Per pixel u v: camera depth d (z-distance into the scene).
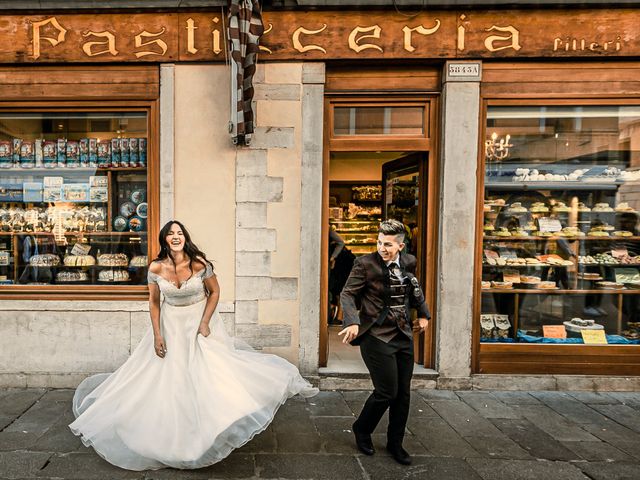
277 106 4.25
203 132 4.25
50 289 4.36
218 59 4.20
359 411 3.76
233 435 2.75
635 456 3.07
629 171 4.57
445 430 3.44
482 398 4.09
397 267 2.92
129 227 4.52
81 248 4.56
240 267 4.27
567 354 4.37
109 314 4.23
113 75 4.29
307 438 3.26
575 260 4.61
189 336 2.97
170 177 4.25
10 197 4.60
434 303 4.44
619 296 4.64
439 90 4.34
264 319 4.30
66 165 4.56
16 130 4.57
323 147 4.38
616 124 4.49
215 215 4.28
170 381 2.89
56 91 4.29
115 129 4.48
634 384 4.30
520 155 4.51
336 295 5.80
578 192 4.59
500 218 4.55
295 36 4.19
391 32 4.18
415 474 2.81
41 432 3.29
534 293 4.55
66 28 4.20
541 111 4.43
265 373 2.98
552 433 3.41
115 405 2.92
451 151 4.25
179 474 2.78
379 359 2.86
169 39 4.20
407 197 4.92
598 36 4.18
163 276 3.01
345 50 4.20
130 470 2.81
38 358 4.25
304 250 4.29
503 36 4.18
